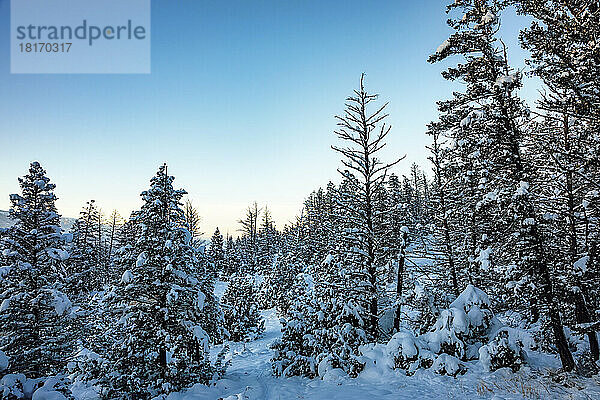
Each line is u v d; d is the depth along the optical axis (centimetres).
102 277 4116
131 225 1631
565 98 1048
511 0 1091
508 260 1338
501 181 1207
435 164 2084
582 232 1187
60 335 1573
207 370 1562
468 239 1955
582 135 1137
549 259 1153
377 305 1781
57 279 1719
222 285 5228
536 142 1225
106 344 1546
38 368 1463
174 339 1447
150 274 1533
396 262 1917
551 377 1089
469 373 1218
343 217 1734
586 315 1161
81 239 3925
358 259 1698
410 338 1373
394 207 1866
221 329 1858
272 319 3662
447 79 1280
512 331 1402
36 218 1669
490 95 1205
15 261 1563
